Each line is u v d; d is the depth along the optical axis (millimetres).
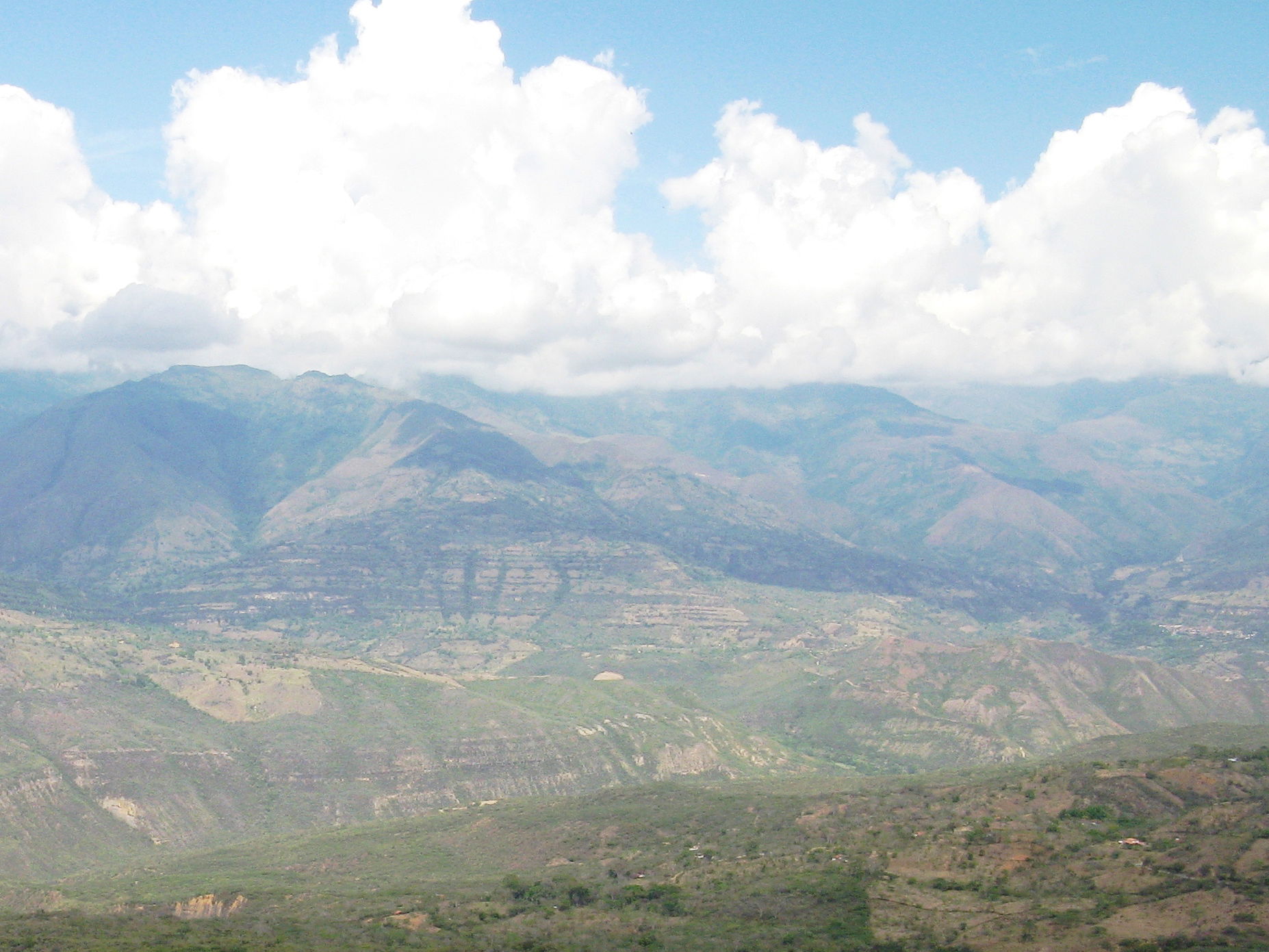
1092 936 186250
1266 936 177250
